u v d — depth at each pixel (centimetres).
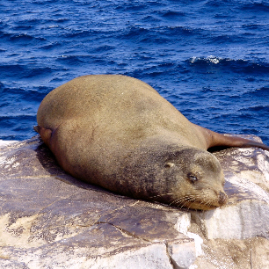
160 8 5700
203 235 942
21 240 841
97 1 6462
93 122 1152
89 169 1072
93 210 913
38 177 1117
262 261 911
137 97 1204
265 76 3162
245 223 948
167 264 774
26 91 2869
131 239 794
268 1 5853
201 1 5969
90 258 742
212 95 2786
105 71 3375
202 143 1241
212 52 3806
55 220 885
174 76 3222
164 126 1120
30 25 4991
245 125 2295
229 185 1030
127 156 1023
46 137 1263
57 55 3866
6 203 953
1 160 1215
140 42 4303
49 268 724
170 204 964
